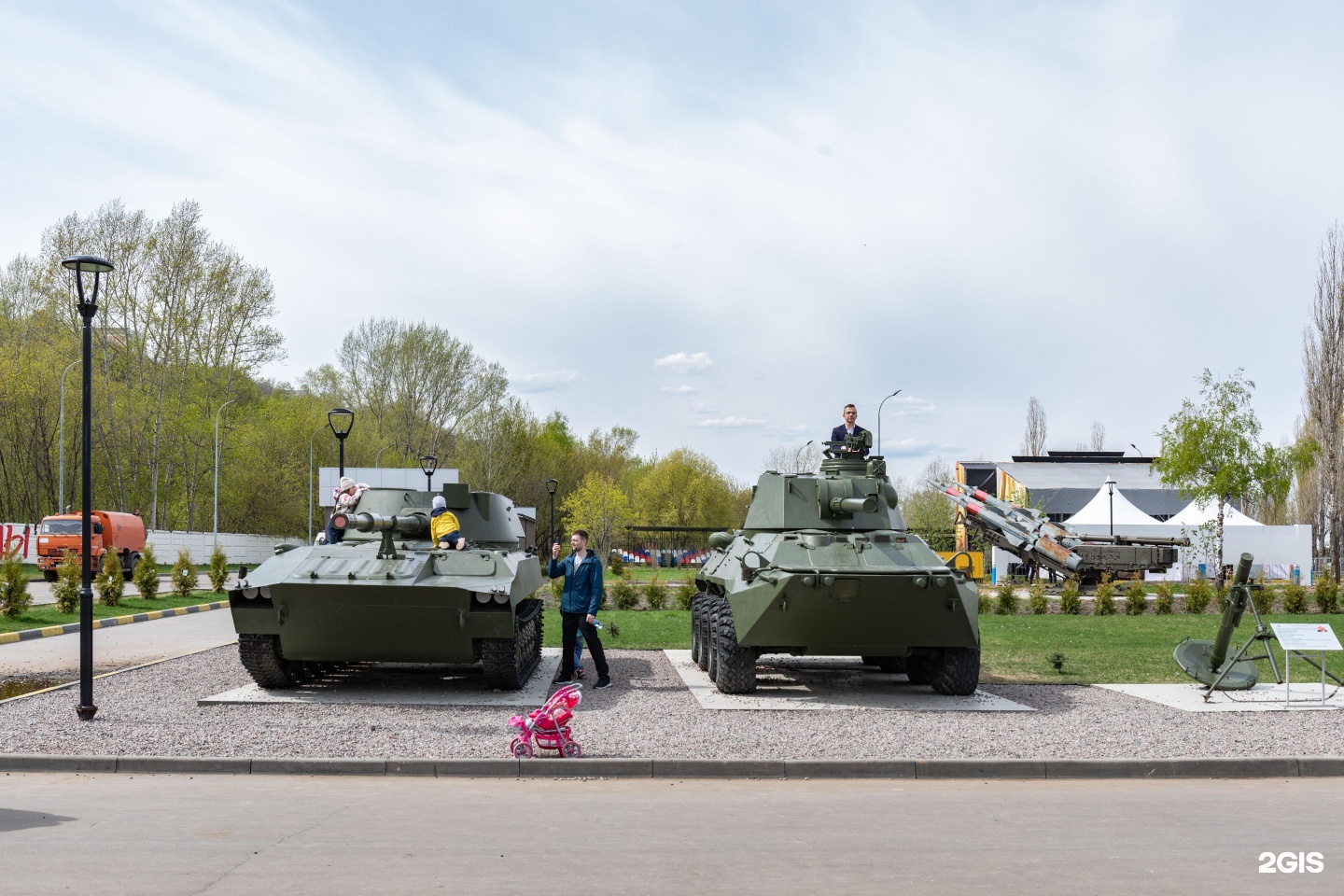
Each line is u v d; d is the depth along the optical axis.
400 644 12.35
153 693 12.50
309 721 10.57
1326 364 49.44
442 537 13.25
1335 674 15.27
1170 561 37.28
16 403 47.81
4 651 16.94
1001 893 5.50
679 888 5.56
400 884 5.58
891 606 12.43
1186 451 38.66
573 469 78.88
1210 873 5.91
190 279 49.97
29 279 52.00
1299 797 8.04
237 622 12.16
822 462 14.90
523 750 8.95
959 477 75.75
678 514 69.81
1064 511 58.59
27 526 40.56
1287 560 43.47
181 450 51.38
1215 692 13.54
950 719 11.23
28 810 7.23
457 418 64.38
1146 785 8.50
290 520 59.34
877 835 6.71
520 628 12.93
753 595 12.67
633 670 15.31
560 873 5.81
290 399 62.81
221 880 5.61
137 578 27.92
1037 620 26.09
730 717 11.22
